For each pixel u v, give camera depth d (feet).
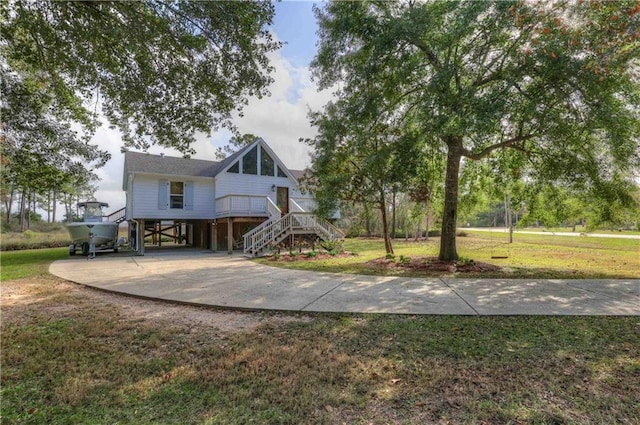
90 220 50.21
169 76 18.33
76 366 9.45
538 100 20.77
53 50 16.30
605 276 22.81
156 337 11.71
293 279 22.90
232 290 19.26
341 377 8.48
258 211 49.49
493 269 25.73
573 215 32.17
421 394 7.61
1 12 14.88
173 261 36.73
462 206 42.96
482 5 19.93
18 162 18.39
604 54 16.38
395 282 21.24
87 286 21.49
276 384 8.16
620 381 8.11
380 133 32.30
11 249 60.95
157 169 51.24
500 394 7.56
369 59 26.02
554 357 9.57
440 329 12.14
